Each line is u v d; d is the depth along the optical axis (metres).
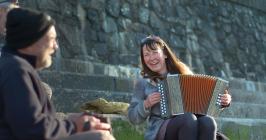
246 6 15.51
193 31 13.16
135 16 11.58
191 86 4.55
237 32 14.75
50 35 3.02
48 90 4.52
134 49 11.19
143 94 4.81
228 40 14.28
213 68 13.29
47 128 2.73
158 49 4.79
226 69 13.72
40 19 2.96
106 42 10.63
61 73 8.44
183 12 13.06
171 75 4.54
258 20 15.88
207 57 13.25
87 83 8.87
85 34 10.23
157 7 12.30
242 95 11.85
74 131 2.99
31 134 2.67
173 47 12.34
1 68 2.80
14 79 2.72
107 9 10.91
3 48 2.99
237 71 14.12
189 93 4.55
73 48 9.82
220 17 14.33
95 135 2.97
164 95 4.54
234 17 14.85
